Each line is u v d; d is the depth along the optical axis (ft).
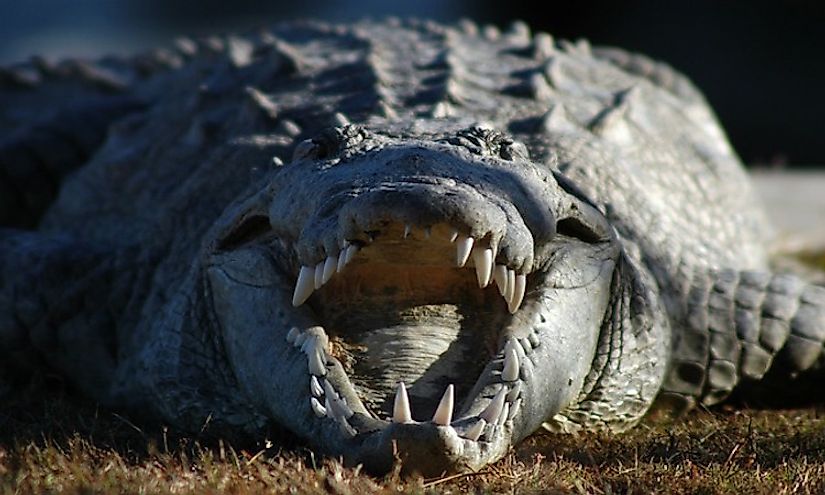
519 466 50.70
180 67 106.93
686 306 68.80
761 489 47.96
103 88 113.60
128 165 87.35
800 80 224.74
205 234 67.67
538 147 72.18
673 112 92.27
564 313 55.98
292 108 77.77
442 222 48.29
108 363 71.10
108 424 61.36
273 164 62.80
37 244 75.36
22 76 117.80
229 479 47.75
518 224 51.65
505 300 53.93
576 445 56.90
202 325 62.28
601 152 74.59
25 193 94.94
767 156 194.49
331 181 53.11
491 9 275.80
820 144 201.05
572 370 56.54
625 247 67.97
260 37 104.37
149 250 73.46
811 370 68.28
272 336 55.77
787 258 99.60
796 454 53.83
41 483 47.70
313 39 99.35
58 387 72.43
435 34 95.30
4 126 112.88
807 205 120.37
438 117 70.18
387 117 71.15
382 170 52.16
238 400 60.13
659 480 49.32
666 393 66.74
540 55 89.40
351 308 54.65
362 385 53.21
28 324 72.02
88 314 72.02
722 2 245.45
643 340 63.26
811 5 237.66
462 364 53.62
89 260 74.02
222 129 81.61
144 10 327.47
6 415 61.67
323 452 51.13
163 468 49.85
